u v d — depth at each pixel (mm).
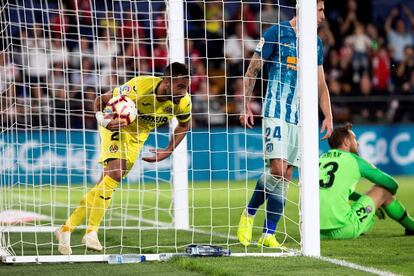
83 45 41188
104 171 16156
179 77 16141
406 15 50969
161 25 39281
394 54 50000
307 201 15281
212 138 44938
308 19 15414
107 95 16422
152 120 16562
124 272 13164
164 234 20094
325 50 48719
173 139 16891
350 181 18391
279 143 16641
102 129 16391
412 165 47625
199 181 44688
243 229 16984
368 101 47500
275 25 16953
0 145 26781
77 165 41688
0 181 17359
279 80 16781
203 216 25469
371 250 16094
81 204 15758
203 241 18297
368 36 49562
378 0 50875
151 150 16766
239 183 43031
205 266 13398
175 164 21906
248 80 17047
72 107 41500
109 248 17000
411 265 13781
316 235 15258
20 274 13031
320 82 17438
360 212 18422
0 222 17438
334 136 19062
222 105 45562
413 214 25750
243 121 17172
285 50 16812
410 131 47531
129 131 16328
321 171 18547
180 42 21078
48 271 13352
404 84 48969
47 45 40375
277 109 16703
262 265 13570
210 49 46312
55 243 18062
